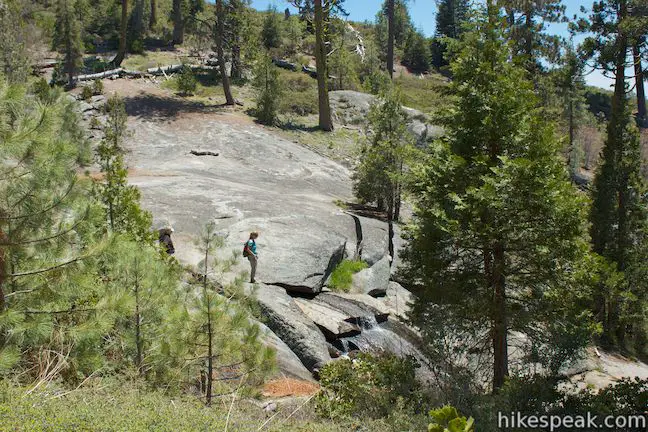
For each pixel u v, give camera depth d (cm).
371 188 2378
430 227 1152
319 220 1997
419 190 1280
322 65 3712
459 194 1132
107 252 612
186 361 702
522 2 2962
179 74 4316
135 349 700
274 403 815
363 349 1400
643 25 2502
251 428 503
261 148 3077
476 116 1162
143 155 2739
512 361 1249
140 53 4922
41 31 4197
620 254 2333
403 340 1543
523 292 1190
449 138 1239
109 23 5225
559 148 1150
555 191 1024
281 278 1524
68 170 582
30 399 418
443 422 289
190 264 1419
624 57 2669
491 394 938
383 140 2400
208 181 2292
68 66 3703
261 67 3662
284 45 5625
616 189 2403
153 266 749
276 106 3641
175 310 703
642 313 2236
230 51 4581
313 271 1606
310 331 1310
